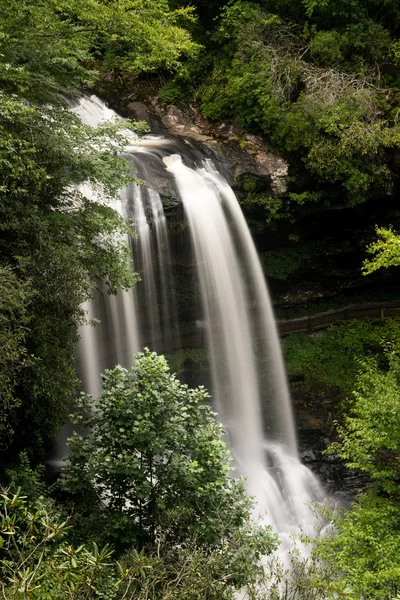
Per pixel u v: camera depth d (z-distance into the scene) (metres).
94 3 12.48
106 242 12.36
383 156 20.53
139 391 9.84
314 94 20.16
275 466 19.09
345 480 18.86
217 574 7.83
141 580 7.21
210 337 20.00
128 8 13.54
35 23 12.30
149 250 17.44
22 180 10.19
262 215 20.20
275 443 20.02
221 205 19.05
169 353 19.56
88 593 5.86
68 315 10.93
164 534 9.14
